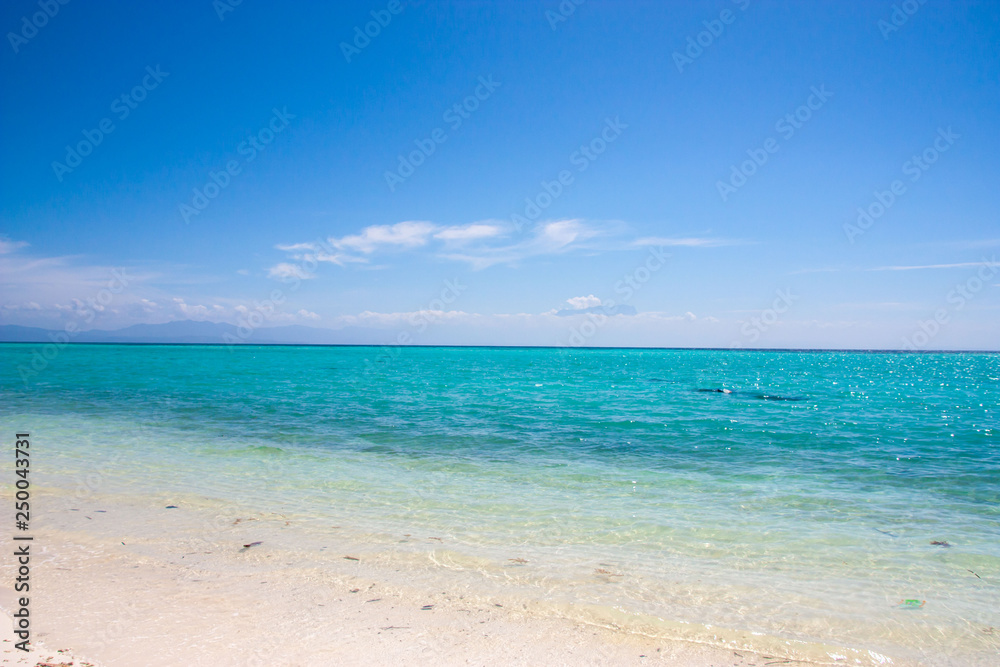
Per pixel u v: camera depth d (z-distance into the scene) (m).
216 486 11.30
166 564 7.12
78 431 17.89
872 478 12.49
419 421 20.78
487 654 5.15
